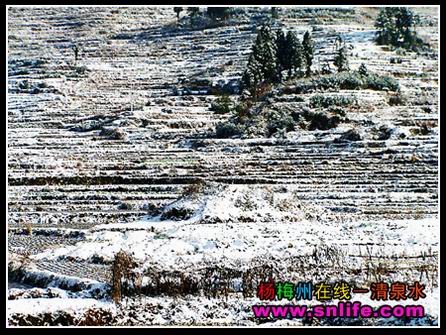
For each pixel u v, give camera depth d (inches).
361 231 2406.5
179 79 7273.6
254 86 6013.8
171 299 1582.2
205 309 1526.8
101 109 6594.5
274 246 2112.5
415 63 7155.5
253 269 1710.1
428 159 4279.0
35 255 2188.7
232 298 1592.0
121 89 7199.8
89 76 7578.7
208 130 5595.5
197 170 4330.7
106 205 3599.9
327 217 2864.2
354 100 5664.4
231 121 5477.4
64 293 1651.1
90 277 1846.7
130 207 3548.2
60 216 3262.8
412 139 4734.3
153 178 4126.5
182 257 1923.0
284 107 5511.8
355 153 4507.9
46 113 6422.2
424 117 5438.0
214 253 1990.7
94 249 2153.1
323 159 4463.6
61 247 2422.5
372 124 5255.9
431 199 3518.7
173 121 5762.8
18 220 3250.5
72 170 4404.5
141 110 6087.6
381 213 3137.3
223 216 2689.5
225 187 2849.4
